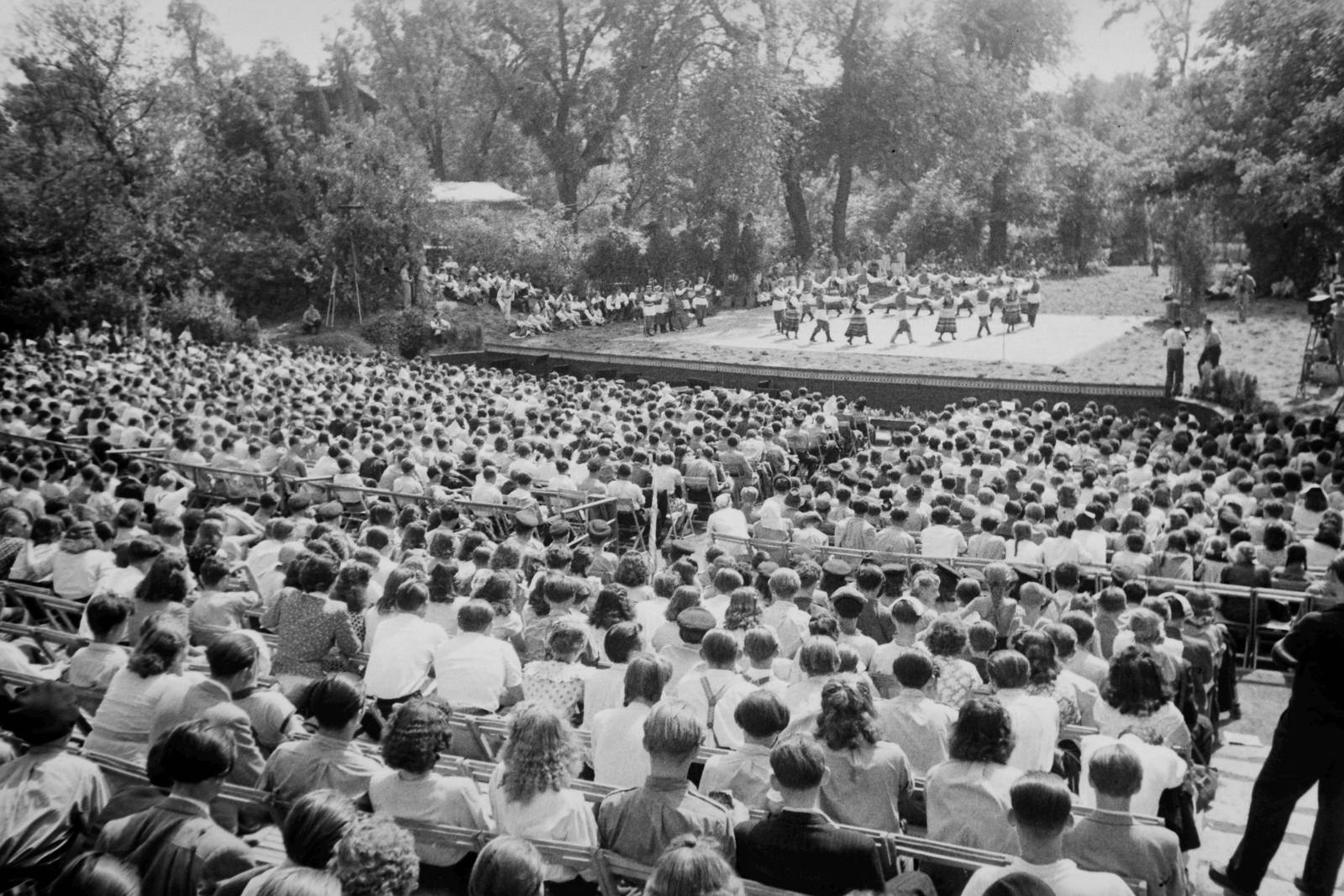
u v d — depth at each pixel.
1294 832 7.12
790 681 7.52
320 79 58.31
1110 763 4.70
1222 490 15.14
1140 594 8.94
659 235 51.72
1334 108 35.03
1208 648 8.62
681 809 4.49
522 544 11.36
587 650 7.77
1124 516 13.15
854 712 5.24
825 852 4.32
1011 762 6.00
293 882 3.35
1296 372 29.39
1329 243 39.28
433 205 47.72
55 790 4.61
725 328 43.25
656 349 38.31
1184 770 5.68
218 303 44.59
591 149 66.50
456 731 6.40
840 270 54.12
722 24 57.47
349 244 46.69
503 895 3.54
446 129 70.38
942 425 22.50
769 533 13.31
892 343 36.22
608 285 51.00
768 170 51.69
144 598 7.46
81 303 44.50
